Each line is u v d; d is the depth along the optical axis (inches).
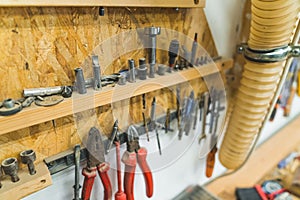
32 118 19.1
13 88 19.8
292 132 58.6
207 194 40.6
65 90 21.0
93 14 21.7
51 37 20.3
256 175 45.8
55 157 23.5
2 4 15.8
